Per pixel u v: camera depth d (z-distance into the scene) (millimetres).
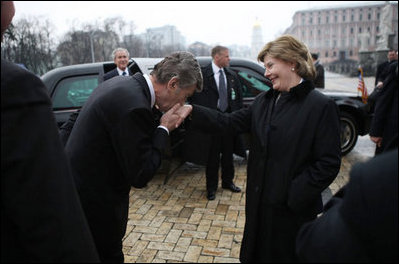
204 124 1659
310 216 1457
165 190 3941
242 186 3975
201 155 3684
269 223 1460
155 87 1588
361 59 32188
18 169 828
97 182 1482
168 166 4203
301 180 1383
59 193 906
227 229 2910
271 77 1532
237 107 3715
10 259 872
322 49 88125
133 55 43156
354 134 5016
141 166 1378
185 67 1542
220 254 2512
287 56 1438
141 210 3361
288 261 1444
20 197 832
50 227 865
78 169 1457
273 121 1500
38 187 855
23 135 848
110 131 1410
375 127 3125
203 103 3594
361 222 700
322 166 1373
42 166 869
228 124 1711
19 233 855
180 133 4004
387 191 676
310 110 1414
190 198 3670
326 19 86562
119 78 1592
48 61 31516
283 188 1419
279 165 1437
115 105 1407
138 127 1390
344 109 5043
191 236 2797
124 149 1380
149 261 2439
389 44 29016
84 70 4441
